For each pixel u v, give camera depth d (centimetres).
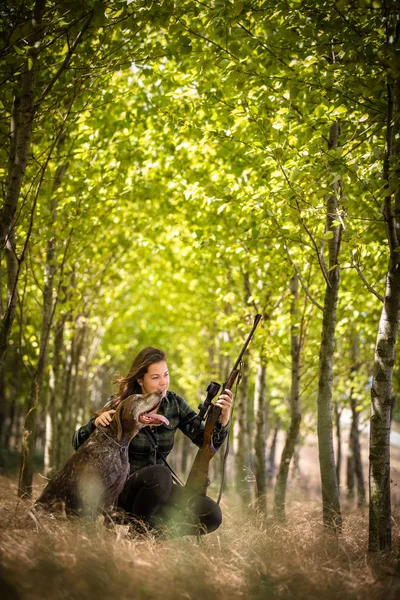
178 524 481
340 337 1205
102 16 538
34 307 1292
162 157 1021
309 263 823
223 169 960
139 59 659
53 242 926
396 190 533
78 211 944
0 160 691
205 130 826
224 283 1153
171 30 614
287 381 2061
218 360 1992
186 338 2270
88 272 1302
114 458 457
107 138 1026
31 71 575
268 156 707
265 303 1016
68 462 466
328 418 667
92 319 1539
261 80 640
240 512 655
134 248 1390
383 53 511
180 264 1270
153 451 521
